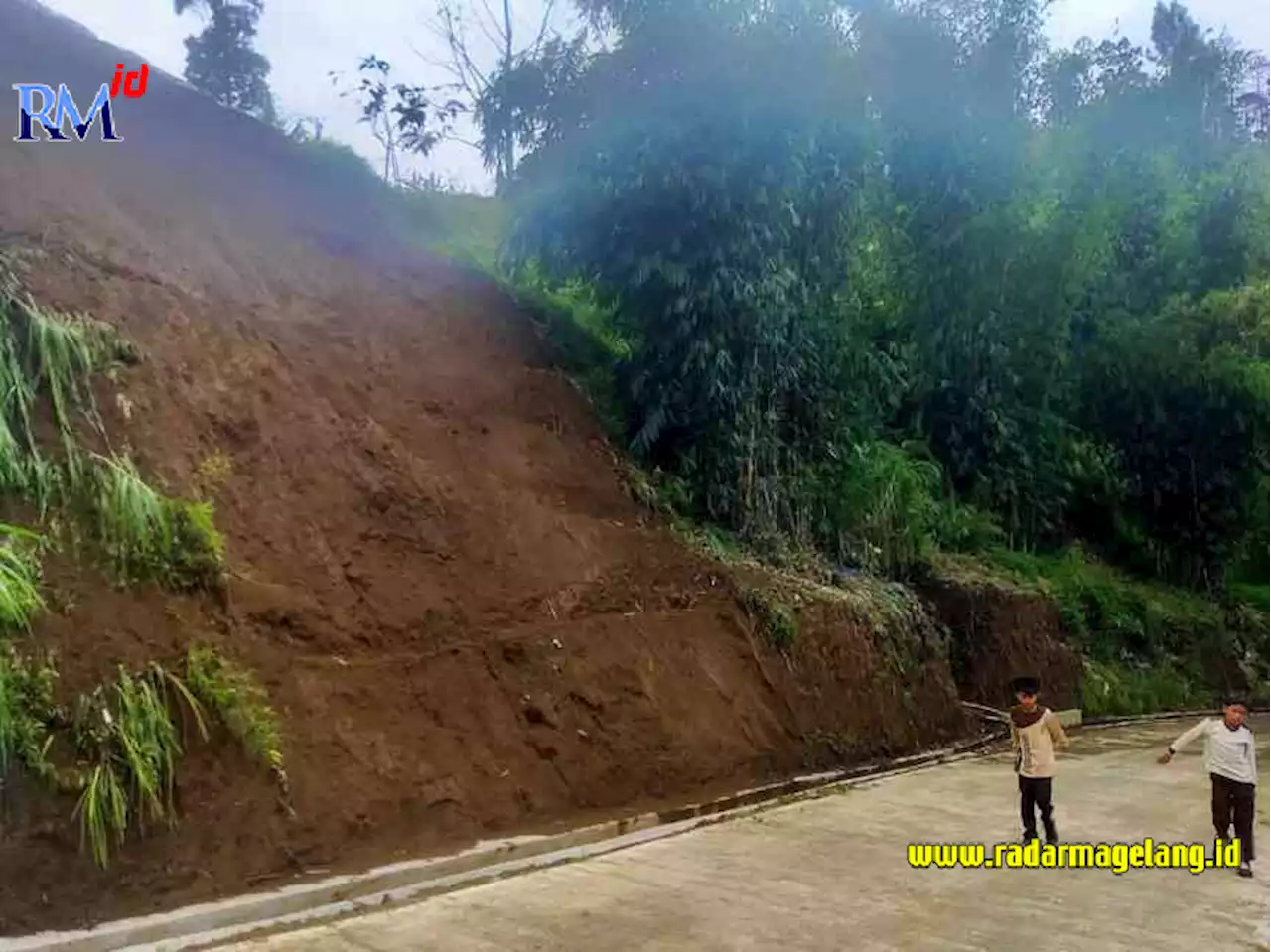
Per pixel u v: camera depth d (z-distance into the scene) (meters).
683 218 11.73
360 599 7.64
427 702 7.38
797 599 11.37
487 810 7.08
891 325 17.31
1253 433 21.06
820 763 10.23
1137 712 16.92
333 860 6.05
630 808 7.97
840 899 6.19
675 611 9.99
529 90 12.30
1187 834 8.09
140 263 8.71
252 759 6.03
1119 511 21.16
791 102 11.65
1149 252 21.83
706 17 11.51
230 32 16.16
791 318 12.84
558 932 5.43
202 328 8.53
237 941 5.07
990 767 11.23
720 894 6.20
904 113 16.03
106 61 11.14
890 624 12.59
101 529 6.23
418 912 5.65
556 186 12.09
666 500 11.58
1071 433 20.33
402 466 8.97
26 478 6.08
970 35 16.61
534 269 13.17
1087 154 18.58
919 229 17.12
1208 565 21.94
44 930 4.74
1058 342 18.84
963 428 17.58
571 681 8.43
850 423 14.62
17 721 5.12
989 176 16.92
